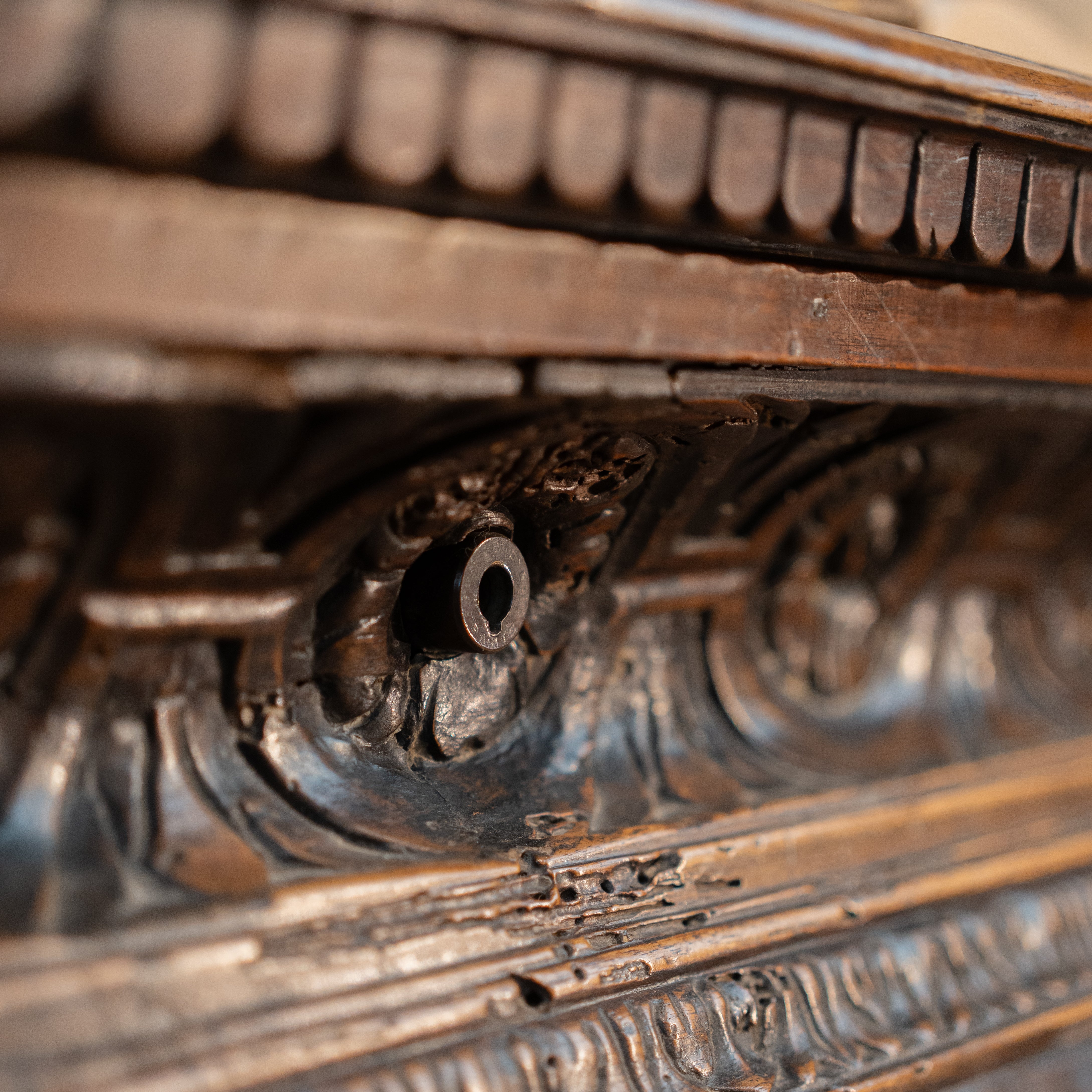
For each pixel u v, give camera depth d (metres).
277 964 0.37
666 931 0.40
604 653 0.42
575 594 0.42
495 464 0.38
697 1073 0.39
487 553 0.39
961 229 0.39
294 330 0.35
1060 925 0.44
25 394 0.34
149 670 0.37
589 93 0.36
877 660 0.48
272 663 0.38
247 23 0.34
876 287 0.39
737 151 0.37
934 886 0.43
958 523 0.47
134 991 0.36
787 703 0.46
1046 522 0.49
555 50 0.35
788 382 0.39
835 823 0.43
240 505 0.37
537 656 0.42
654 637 0.43
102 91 0.34
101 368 0.34
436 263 0.36
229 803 0.38
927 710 0.48
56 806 0.37
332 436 0.36
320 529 0.37
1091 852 0.46
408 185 0.35
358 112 0.35
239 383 0.35
